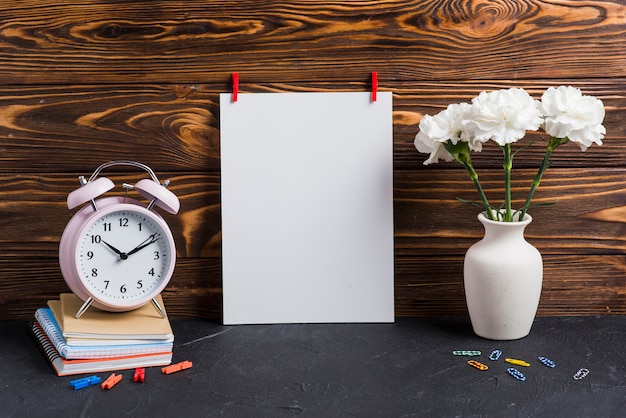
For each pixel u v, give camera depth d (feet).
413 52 5.22
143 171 5.29
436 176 5.34
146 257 4.88
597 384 4.50
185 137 5.28
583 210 5.40
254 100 5.19
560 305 5.49
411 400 4.31
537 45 5.23
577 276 5.48
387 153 5.23
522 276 4.90
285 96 5.19
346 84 5.24
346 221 5.28
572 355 4.88
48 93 5.21
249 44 5.19
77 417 4.13
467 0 5.17
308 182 5.24
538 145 5.31
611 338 5.13
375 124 5.22
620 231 5.42
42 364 4.78
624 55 5.24
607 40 5.22
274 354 4.88
